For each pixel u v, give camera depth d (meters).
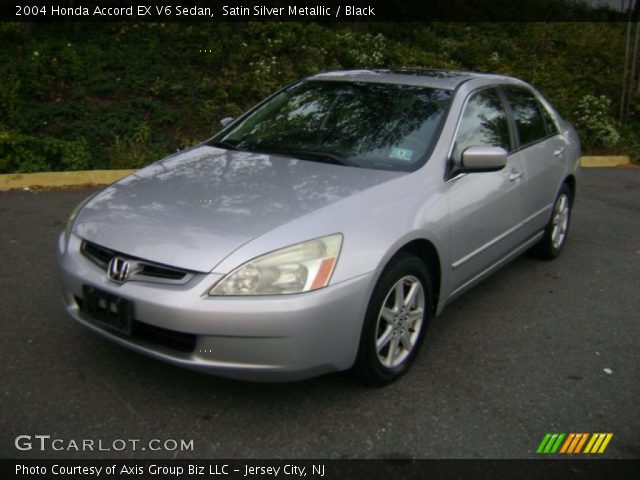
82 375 3.30
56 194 6.71
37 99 8.03
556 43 13.31
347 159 3.74
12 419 2.92
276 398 3.19
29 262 4.78
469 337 4.01
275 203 3.16
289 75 9.43
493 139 4.30
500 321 4.27
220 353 2.79
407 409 3.16
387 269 3.17
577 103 10.98
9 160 7.04
